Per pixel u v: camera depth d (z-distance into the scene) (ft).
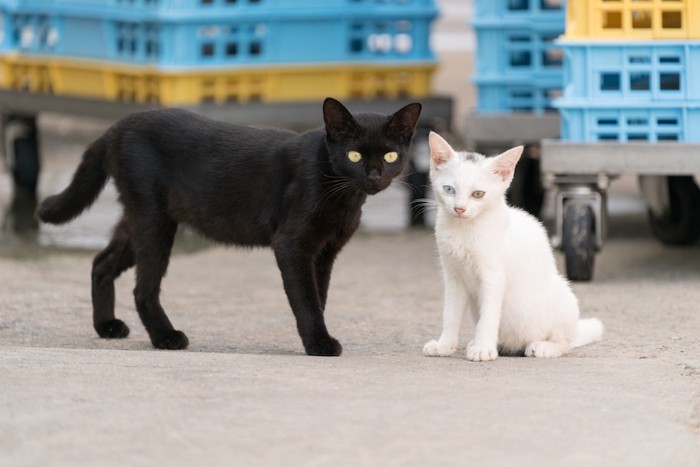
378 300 42.88
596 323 33.81
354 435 21.93
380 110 60.23
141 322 36.06
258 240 33.22
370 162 31.19
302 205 31.63
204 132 33.47
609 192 68.74
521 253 30.30
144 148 33.60
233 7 57.41
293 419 22.80
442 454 21.03
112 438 21.45
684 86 42.70
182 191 33.30
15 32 65.62
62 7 61.67
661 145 42.42
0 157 72.95
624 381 27.02
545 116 52.65
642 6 42.42
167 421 22.48
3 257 52.42
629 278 45.44
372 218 62.54
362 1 60.59
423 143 68.90
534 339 30.86
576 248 43.65
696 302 40.14
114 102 58.95
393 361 29.50
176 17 55.36
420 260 51.57
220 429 22.07
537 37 54.13
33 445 21.06
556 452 21.38
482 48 54.65
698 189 51.49
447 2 166.91
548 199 64.90
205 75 57.21
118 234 35.42
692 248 52.06
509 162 29.30
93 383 25.12
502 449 21.42
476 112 55.06
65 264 50.80
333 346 31.53
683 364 30.12
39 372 26.02
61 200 35.37
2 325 37.06
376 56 61.52
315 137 32.14
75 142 83.46
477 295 30.42
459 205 28.84
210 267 50.88
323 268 33.32
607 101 43.01
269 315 40.14
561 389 25.86
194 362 28.12
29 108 63.87
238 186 32.73
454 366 28.63
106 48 59.82
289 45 59.47
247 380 25.89
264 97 59.41
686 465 21.20
